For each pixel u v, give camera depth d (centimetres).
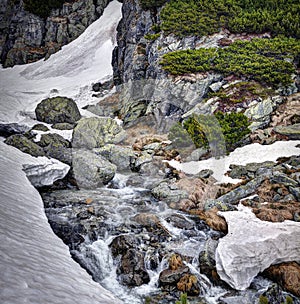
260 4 1118
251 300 420
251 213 596
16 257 316
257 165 798
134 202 662
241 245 477
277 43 1028
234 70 1014
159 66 1112
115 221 574
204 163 783
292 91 995
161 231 554
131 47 1352
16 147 806
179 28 1176
